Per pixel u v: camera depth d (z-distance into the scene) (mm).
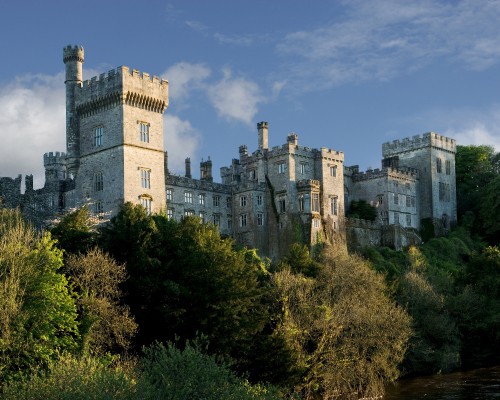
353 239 111812
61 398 29406
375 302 63969
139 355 48000
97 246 52656
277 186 107688
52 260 44312
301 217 104312
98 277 49125
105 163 83688
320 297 62688
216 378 35125
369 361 61625
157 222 61312
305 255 73438
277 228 106562
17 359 38312
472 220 130500
